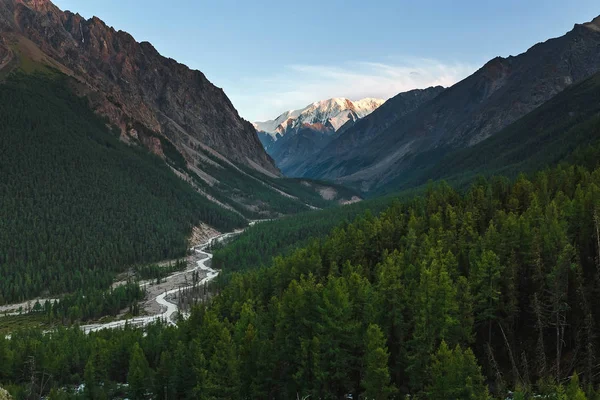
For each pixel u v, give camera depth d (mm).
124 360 105500
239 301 106562
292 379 74250
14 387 93500
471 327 69625
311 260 108625
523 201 114750
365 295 76562
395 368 70062
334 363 69312
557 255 74625
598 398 54062
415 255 95000
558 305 67500
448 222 112438
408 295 74125
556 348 69625
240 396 75625
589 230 83812
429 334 66938
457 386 58688
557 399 52906
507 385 65750
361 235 112375
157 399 86250
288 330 77125
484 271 74250
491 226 90750
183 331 102125
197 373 79062
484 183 144875
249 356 77500
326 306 72500
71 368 106812
